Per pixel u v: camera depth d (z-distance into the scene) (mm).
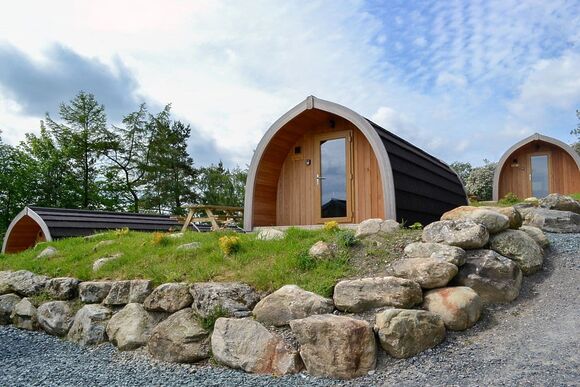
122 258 8758
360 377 4832
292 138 12062
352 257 6812
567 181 19891
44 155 38000
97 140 40062
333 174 11609
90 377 5535
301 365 5199
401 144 11961
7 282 9469
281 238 8133
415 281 5906
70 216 17812
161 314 6875
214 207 14234
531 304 5891
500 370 4449
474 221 6703
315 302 5723
